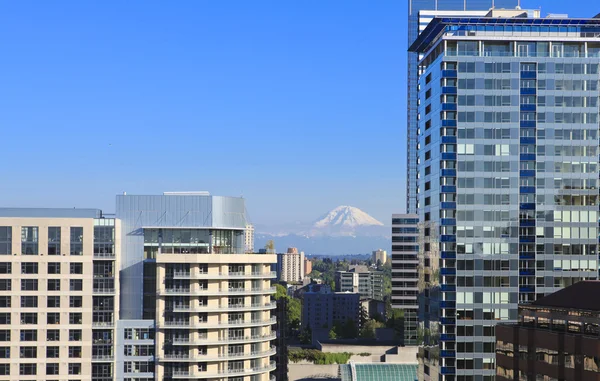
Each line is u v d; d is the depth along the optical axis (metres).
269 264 191.50
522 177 167.88
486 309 165.50
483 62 169.00
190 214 186.25
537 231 167.25
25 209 182.25
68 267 177.50
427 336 175.75
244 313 184.12
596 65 169.38
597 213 167.62
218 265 181.25
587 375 98.88
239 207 195.38
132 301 182.12
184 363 178.75
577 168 168.50
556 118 168.75
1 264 176.25
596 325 100.88
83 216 184.62
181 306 178.88
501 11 186.62
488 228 167.00
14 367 175.75
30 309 176.38
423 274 180.38
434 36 181.12
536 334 109.44
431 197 174.62
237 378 182.00
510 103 168.62
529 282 166.25
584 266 167.00
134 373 178.75
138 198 185.12
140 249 183.50
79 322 177.25
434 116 173.75
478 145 168.12
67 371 176.75
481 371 163.88
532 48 169.75
